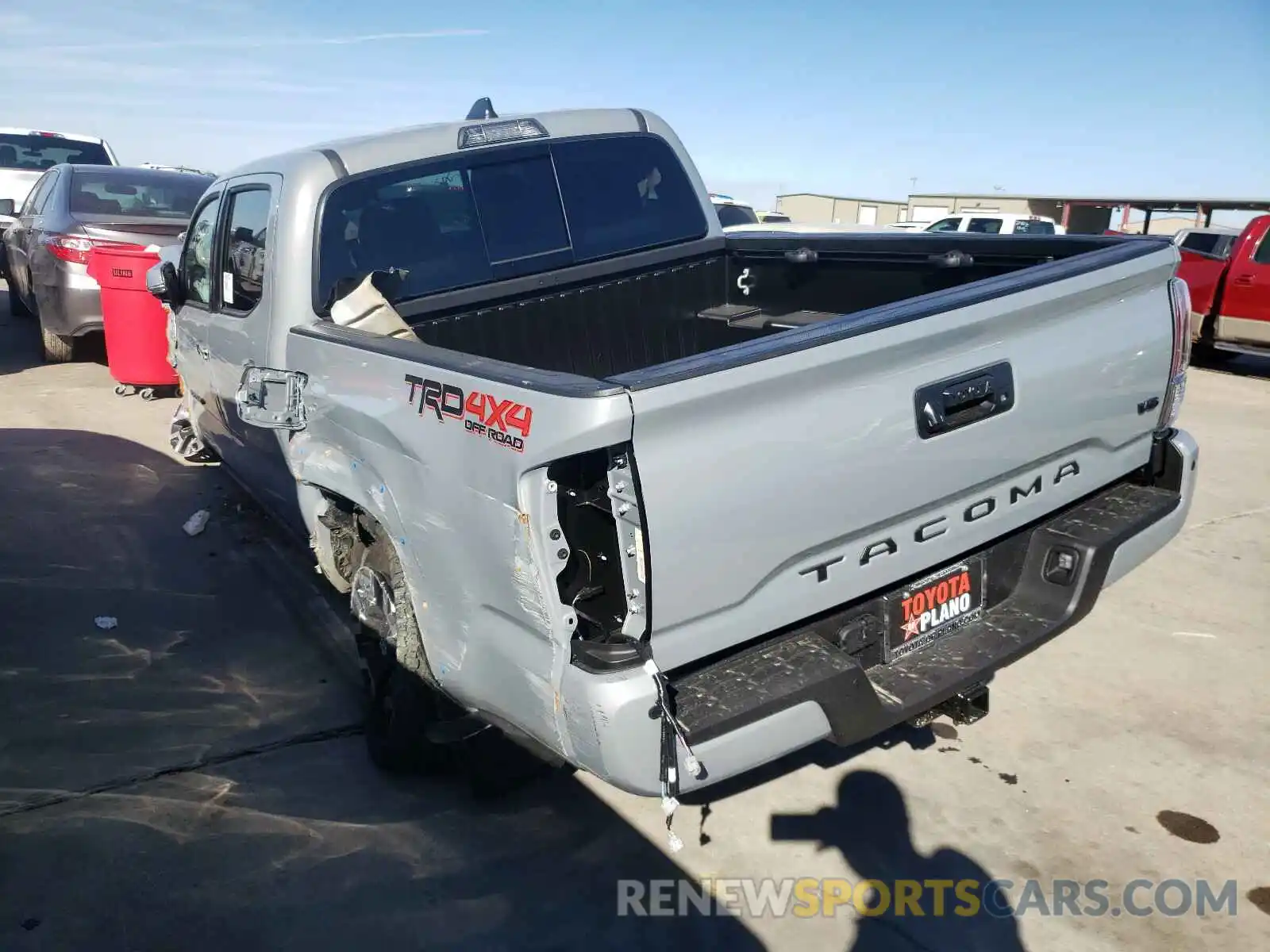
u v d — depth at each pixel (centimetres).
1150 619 454
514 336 408
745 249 464
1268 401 955
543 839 310
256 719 380
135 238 914
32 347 1113
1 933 268
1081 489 311
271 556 531
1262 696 387
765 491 227
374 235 373
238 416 435
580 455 221
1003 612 303
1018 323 272
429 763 336
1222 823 312
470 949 264
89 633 446
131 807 324
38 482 650
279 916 276
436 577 267
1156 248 314
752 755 230
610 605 225
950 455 262
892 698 258
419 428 259
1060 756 349
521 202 410
